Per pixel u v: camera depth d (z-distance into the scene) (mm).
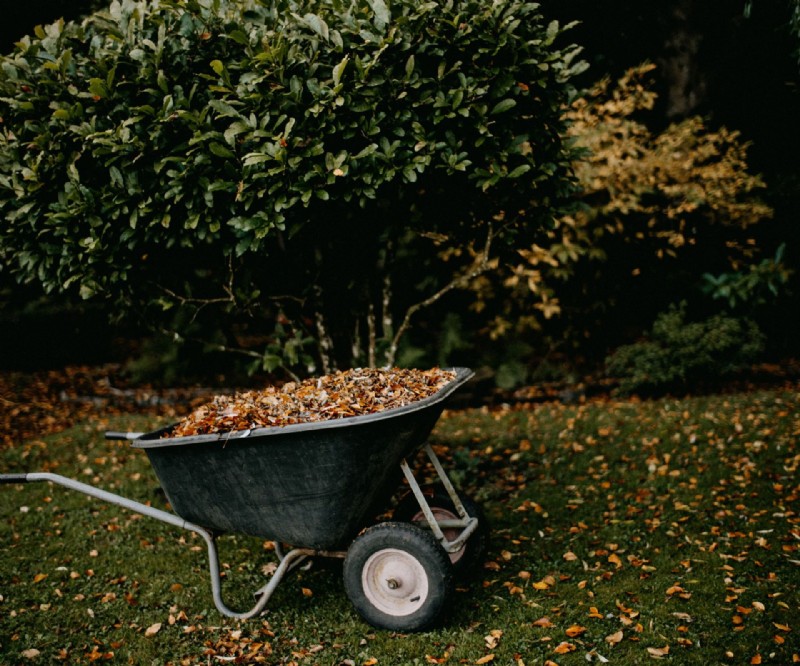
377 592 2998
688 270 8773
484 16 3422
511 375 7695
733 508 4281
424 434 3084
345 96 3346
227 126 3533
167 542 4098
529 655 2820
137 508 3055
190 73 3533
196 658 2898
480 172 3629
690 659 2738
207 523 3039
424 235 5125
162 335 8148
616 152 7004
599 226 7348
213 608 3312
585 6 7887
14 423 7156
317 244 4574
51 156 3490
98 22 3643
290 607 3291
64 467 5570
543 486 4934
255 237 3537
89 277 3713
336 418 2736
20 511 4625
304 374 8094
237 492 2867
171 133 3471
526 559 3760
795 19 5559
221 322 5867
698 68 8422
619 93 7449
